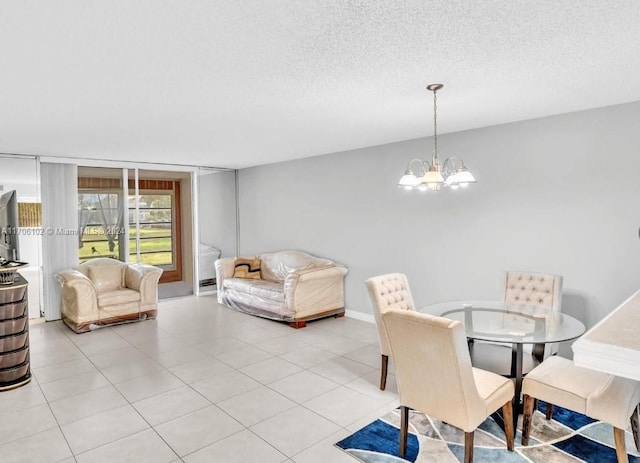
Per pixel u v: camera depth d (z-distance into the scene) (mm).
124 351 4387
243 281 6199
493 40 2088
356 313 5617
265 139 4668
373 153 5230
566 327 2787
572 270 3678
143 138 4484
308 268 5426
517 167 3971
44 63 2277
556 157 3725
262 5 1679
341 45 2111
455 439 2662
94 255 6094
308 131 4262
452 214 4484
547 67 2488
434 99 3029
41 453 2541
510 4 1718
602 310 3531
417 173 4754
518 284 3705
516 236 4012
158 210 7824
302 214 6324
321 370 3826
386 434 2727
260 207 7152
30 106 3145
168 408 3107
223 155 5867
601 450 2525
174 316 5859
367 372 3775
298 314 5191
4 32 1887
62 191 5734
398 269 5039
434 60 2348
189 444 2623
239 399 3246
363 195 5395
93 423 2893
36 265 5535
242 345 4559
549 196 3785
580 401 2330
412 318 2244
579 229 3625
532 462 2410
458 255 4453
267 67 2404
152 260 7801
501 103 3293
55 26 1834
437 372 2240
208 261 7383
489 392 2389
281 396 3293
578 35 2045
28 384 3553
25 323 3578
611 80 2754
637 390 2342
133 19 1779
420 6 1720
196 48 2109
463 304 3494
